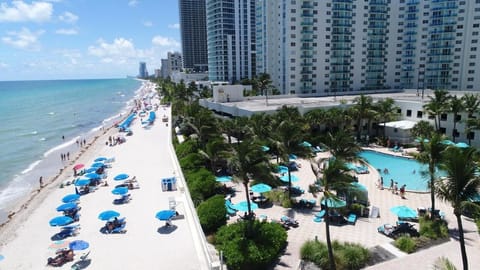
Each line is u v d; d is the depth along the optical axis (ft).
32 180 161.48
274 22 339.36
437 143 79.36
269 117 159.53
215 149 124.36
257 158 74.64
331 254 63.72
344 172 65.98
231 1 532.32
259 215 95.45
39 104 557.74
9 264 76.48
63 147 233.35
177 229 90.33
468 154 56.18
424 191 111.96
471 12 299.58
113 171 152.76
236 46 547.90
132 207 107.55
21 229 95.96
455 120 163.73
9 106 521.65
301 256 71.10
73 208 101.14
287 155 104.42
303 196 108.99
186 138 186.91
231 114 207.00
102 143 227.81
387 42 342.85
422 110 179.83
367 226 86.94
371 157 161.89
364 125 197.36
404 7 334.44
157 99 578.66
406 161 153.17
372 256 70.85
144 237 86.38
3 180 163.02
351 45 327.06
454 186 55.57
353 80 335.88
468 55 307.17
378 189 114.73
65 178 150.20
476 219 83.25
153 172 149.18
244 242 69.77
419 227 83.87
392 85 353.10
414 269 65.05
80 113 436.35
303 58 311.88
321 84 323.78
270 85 308.19
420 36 330.13
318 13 308.81
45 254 80.74
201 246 79.10
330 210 90.07
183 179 122.01
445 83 322.75
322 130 183.32
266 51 375.66
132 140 229.25
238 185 121.19
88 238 86.89
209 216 84.23
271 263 70.18
